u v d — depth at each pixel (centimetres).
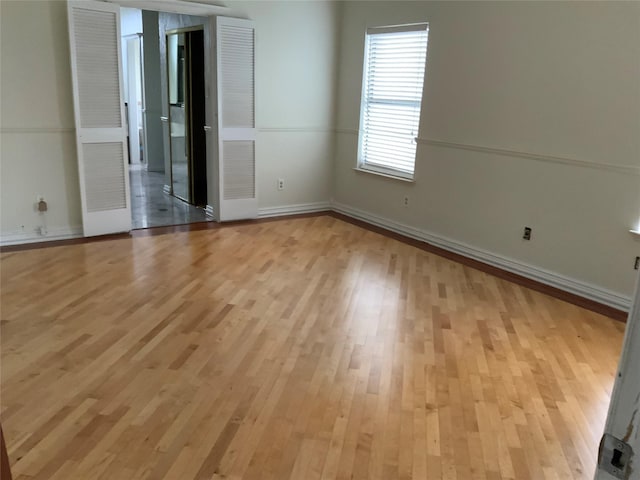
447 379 271
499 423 236
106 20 452
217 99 529
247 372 269
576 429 234
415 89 519
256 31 539
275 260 446
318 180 631
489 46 435
